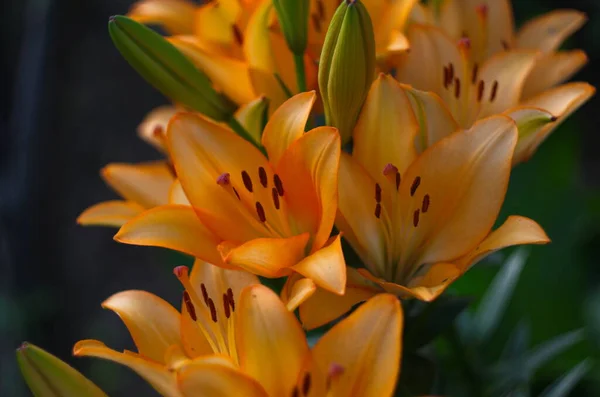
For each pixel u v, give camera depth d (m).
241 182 0.87
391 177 0.86
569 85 0.90
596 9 2.03
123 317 0.86
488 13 0.96
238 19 0.93
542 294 1.22
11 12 2.20
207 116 0.92
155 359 0.86
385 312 0.81
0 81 2.20
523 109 0.87
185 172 0.86
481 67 0.93
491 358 1.20
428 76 0.92
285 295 0.84
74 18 2.12
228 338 0.87
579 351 1.21
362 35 0.85
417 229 0.88
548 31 0.97
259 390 0.81
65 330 1.99
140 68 0.90
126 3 2.18
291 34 0.89
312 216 0.87
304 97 0.85
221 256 0.85
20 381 1.89
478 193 0.86
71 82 2.09
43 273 1.99
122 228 0.85
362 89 0.86
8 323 1.92
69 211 2.04
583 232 1.34
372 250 0.88
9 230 1.93
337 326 0.82
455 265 0.87
